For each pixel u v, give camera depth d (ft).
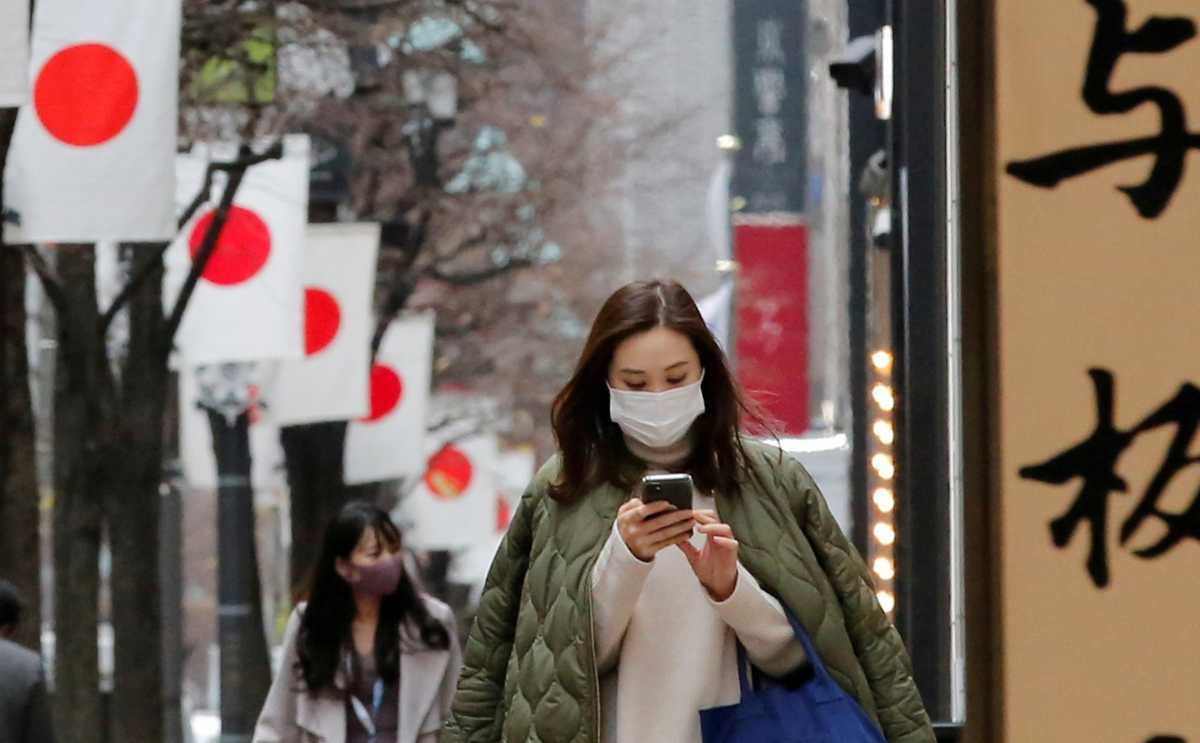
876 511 71.31
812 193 344.90
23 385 132.16
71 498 159.12
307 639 67.41
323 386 172.65
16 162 98.22
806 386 285.43
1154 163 28.78
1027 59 28.94
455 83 205.98
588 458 38.88
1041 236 28.96
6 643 72.23
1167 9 28.76
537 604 38.34
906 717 39.17
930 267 58.95
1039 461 29.04
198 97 144.46
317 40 164.25
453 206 234.58
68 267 156.25
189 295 145.07
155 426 160.76
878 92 81.82
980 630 29.30
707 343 38.17
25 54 80.38
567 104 280.72
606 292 360.48
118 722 162.50
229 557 181.98
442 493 275.59
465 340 299.79
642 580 36.68
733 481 38.73
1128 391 28.89
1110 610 28.96
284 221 147.54
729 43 356.79
